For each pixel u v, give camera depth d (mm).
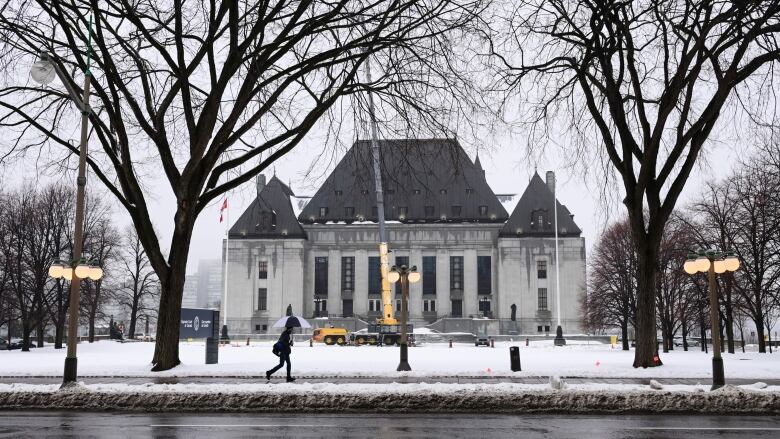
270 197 108312
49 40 22984
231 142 24234
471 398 14719
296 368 24688
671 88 23828
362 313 106312
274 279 105250
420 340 91688
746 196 44656
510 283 103188
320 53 24016
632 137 25875
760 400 14375
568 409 14367
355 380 20938
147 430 11797
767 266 44250
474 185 110188
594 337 91062
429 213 108875
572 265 102812
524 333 101688
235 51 23125
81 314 67188
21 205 59156
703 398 14477
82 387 16500
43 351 54250
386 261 76500
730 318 49469
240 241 106375
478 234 107125
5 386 16797
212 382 20344
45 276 58406
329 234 108688
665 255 56000
